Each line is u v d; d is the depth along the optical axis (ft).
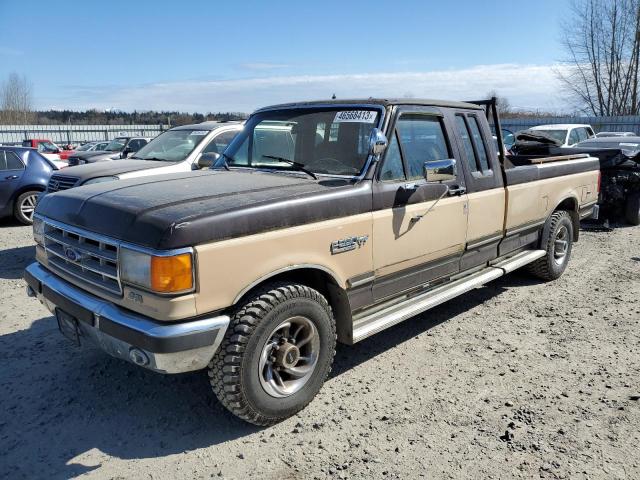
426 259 15.01
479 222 16.79
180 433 11.47
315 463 10.41
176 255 9.73
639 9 111.96
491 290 21.48
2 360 14.88
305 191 12.10
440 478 9.94
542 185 20.01
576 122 96.84
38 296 13.30
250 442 11.12
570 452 10.66
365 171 13.26
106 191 12.34
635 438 11.13
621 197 35.04
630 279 22.88
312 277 12.89
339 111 14.53
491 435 11.27
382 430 11.50
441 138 15.76
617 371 14.19
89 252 11.17
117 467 10.35
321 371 12.36
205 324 10.19
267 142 15.51
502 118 113.19
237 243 10.50
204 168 17.22
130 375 14.02
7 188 35.83
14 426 11.72
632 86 116.06
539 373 14.12
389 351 15.58
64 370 14.30
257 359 10.94
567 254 23.16
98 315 10.81
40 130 150.41
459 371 14.26
